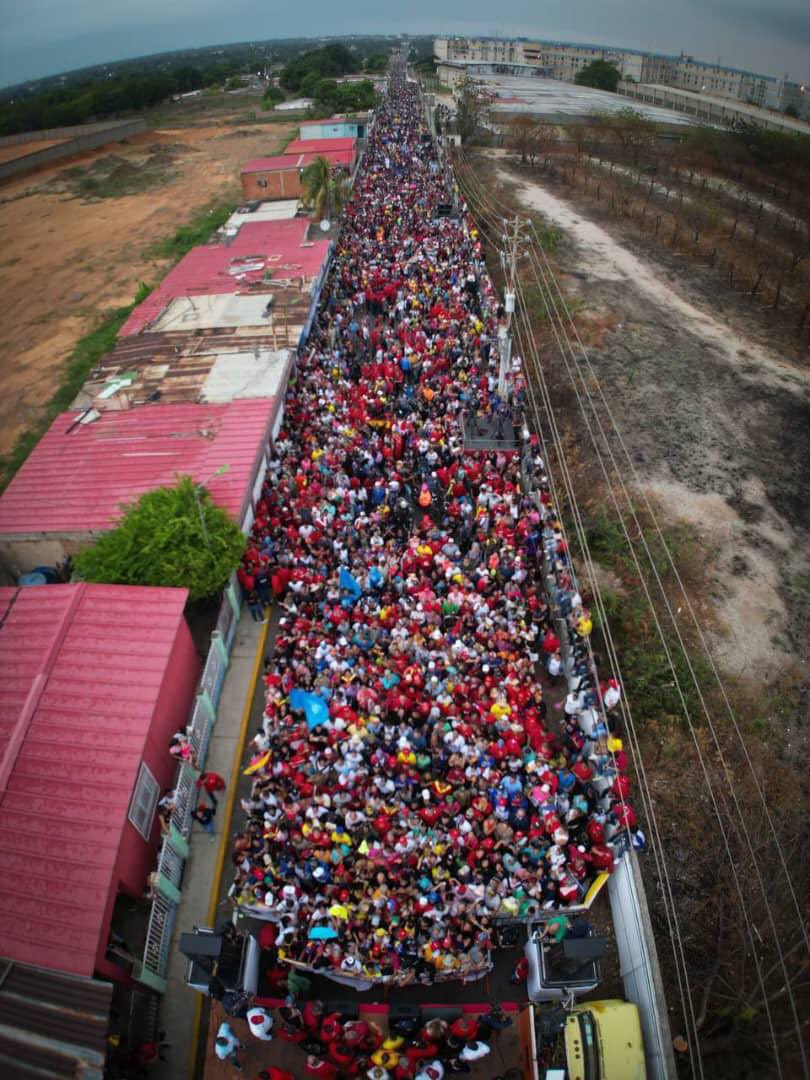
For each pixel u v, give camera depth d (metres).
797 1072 12.61
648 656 20.19
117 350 29.83
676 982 13.77
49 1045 10.24
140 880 13.84
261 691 18.80
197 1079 12.48
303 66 144.88
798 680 19.83
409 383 31.39
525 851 14.34
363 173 64.44
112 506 21.27
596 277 46.16
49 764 13.73
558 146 80.44
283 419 27.02
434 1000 13.39
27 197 70.50
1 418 32.66
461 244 45.25
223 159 83.12
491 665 17.42
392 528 22.75
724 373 35.22
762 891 14.50
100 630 16.14
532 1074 12.02
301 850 14.41
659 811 16.58
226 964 12.59
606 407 32.19
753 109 116.56
